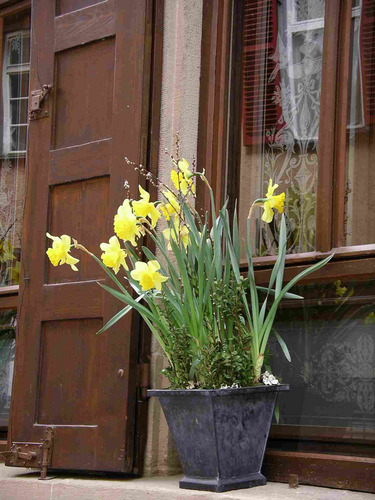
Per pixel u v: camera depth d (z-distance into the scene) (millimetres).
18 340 3273
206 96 3166
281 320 2938
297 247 2973
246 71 3180
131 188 3039
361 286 2787
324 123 2871
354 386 2764
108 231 3098
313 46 3074
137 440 2938
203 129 3150
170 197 2773
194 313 2611
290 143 3066
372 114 2891
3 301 3842
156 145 3094
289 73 3107
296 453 2730
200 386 2607
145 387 2959
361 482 2578
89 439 2984
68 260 2715
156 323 2682
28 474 3195
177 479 2893
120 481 2908
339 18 2896
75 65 3307
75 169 3215
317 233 2840
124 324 2971
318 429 2799
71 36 3312
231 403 2529
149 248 3035
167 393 2582
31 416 3168
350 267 2744
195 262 2676
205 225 2605
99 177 3158
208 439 2520
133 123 3080
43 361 3195
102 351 3016
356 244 2824
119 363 2957
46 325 3213
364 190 2854
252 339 2643
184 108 3127
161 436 2984
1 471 3295
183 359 2613
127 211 2613
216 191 3092
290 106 3088
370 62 2918
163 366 3004
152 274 2486
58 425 3086
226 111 3164
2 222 3996
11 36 4051
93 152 3174
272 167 3084
